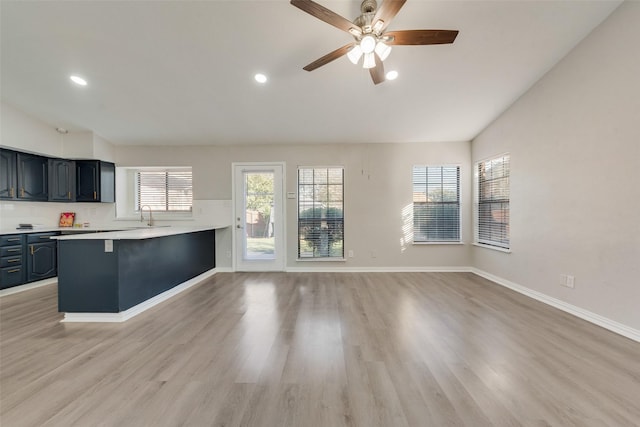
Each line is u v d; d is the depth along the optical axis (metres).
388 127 4.54
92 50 2.99
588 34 2.78
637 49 2.37
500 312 3.07
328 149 5.07
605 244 2.66
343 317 2.96
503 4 2.50
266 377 1.90
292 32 2.77
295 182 5.09
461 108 4.01
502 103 3.89
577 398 1.68
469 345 2.34
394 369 2.00
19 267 3.97
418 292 3.83
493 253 4.40
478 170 4.86
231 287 4.13
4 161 4.03
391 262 5.06
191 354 2.21
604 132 2.65
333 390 1.77
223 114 4.17
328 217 5.11
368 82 3.47
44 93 3.71
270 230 5.14
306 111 4.09
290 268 5.11
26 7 2.52
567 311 3.06
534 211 3.52
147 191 5.37
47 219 4.84
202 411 1.58
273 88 3.58
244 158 5.13
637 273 2.39
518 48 2.95
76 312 2.87
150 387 1.79
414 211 5.08
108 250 2.87
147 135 4.80
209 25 2.70
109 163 5.00
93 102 3.90
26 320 2.91
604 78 2.64
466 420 1.51
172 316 3.01
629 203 2.45
